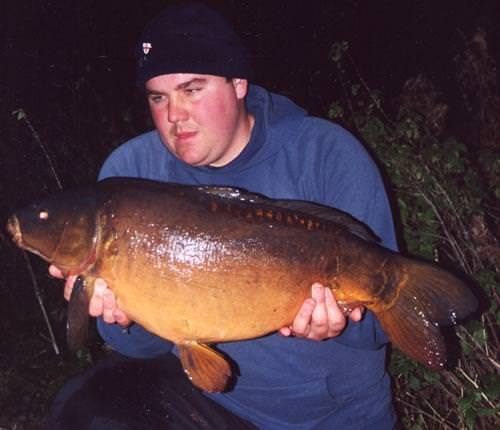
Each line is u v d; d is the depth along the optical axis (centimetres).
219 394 113
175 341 95
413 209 160
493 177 178
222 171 109
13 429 174
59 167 273
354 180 107
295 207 97
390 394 116
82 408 108
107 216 94
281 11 357
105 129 292
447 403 152
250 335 94
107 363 117
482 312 148
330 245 94
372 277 95
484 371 148
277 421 112
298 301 94
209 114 100
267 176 109
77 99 301
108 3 363
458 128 240
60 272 98
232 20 368
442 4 272
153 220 92
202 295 92
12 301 226
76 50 349
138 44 104
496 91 241
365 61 318
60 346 208
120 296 94
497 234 176
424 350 97
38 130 280
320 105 316
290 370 108
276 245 92
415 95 211
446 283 97
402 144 171
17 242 97
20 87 312
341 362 109
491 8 258
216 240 92
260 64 352
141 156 116
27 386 190
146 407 108
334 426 112
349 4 334
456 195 162
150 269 92
